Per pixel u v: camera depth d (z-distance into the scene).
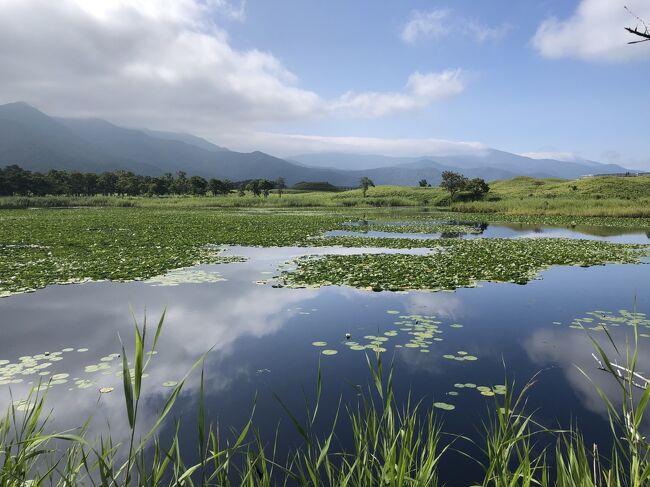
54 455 4.24
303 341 7.84
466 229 32.91
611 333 8.17
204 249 20.59
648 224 37.62
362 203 80.31
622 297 11.05
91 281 12.87
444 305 10.26
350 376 6.33
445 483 3.87
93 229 31.08
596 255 18.05
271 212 60.38
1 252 18.92
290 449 4.50
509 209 55.59
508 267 15.07
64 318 9.20
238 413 5.27
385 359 6.95
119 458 4.32
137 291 11.64
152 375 6.41
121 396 5.70
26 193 107.88
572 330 8.37
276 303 10.43
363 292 11.54
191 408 5.39
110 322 8.93
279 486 3.83
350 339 7.91
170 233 28.25
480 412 5.20
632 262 16.44
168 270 14.77
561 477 2.85
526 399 5.51
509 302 10.52
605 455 4.24
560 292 11.60
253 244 22.64
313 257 17.73
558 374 6.32
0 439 3.08
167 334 8.23
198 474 4.04
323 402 5.53
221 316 9.38
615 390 5.76
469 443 4.52
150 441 4.66
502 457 3.20
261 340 7.89
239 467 4.16
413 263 15.74
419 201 80.81
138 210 66.06
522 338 7.91
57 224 35.41
